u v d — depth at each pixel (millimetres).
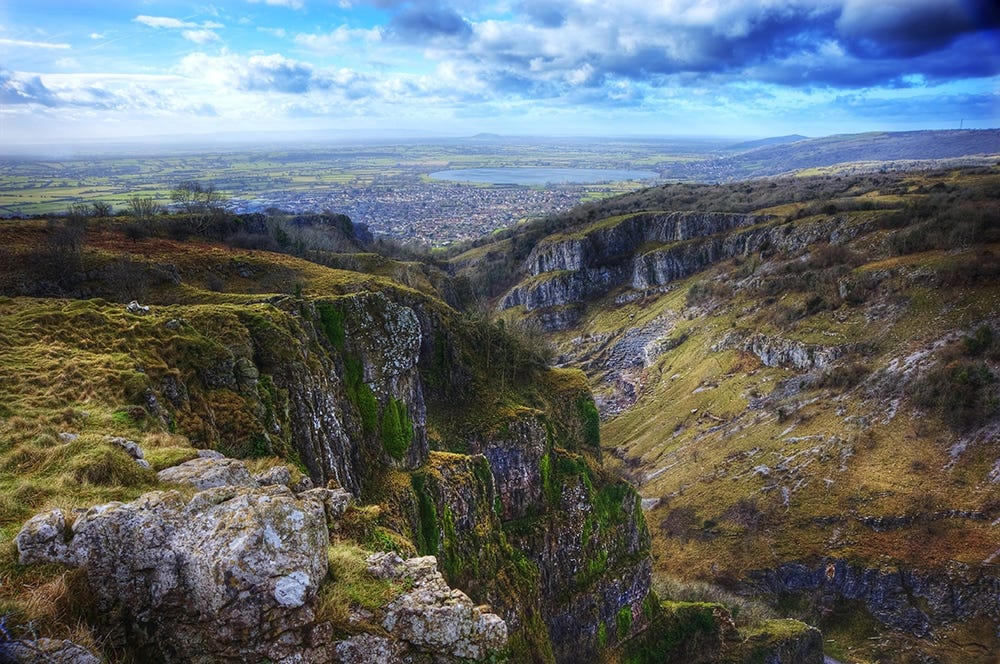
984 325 115375
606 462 131875
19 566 13195
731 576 103062
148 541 13648
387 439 50750
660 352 182875
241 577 13000
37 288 56219
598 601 68312
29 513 16172
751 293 176375
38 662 11102
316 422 39344
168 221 96938
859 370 124250
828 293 150750
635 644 72062
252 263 83125
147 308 39344
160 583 13500
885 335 128500
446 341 76688
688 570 106188
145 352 32375
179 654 13109
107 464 19031
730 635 79062
